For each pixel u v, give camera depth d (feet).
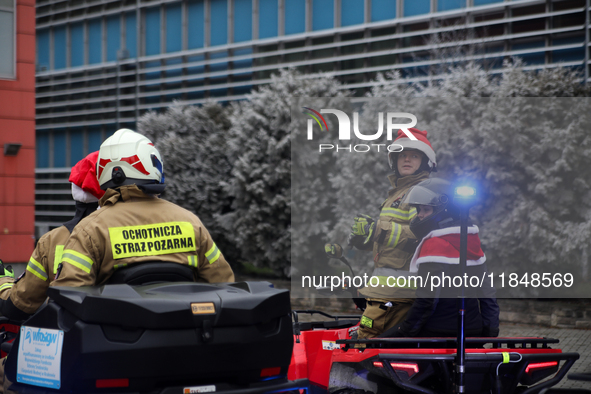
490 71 46.75
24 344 9.40
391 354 11.38
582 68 53.78
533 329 29.53
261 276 53.52
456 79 37.63
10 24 47.85
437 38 53.72
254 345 9.38
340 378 13.91
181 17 86.89
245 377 9.45
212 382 9.23
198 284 9.82
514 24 58.13
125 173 10.48
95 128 95.35
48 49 101.65
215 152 59.31
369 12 69.67
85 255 9.81
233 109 65.46
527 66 55.26
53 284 9.65
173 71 86.38
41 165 101.24
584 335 27.84
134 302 8.67
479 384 11.78
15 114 47.60
